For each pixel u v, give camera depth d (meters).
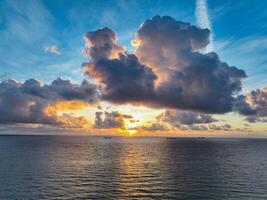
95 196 44.44
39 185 51.50
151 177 61.03
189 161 94.06
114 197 44.03
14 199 42.16
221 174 65.12
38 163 84.44
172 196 44.69
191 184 53.38
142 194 45.91
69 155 113.62
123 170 71.75
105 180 57.31
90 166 79.44
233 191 47.72
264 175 63.69
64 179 57.94
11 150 140.38
